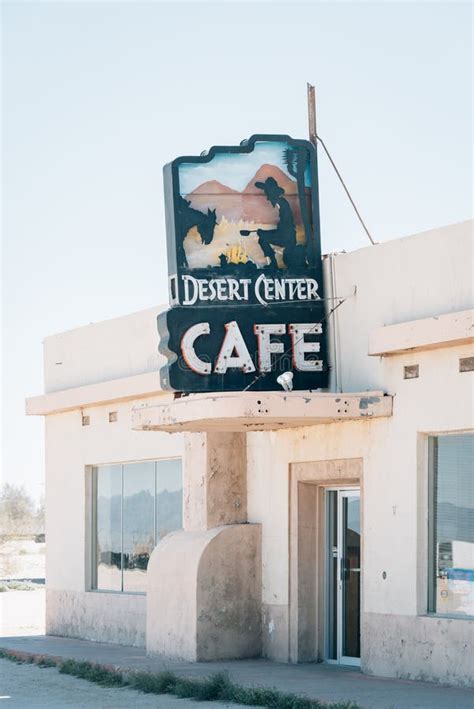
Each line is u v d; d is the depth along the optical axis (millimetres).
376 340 17406
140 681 17812
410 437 17203
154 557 20984
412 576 17031
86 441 25406
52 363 26891
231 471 20734
